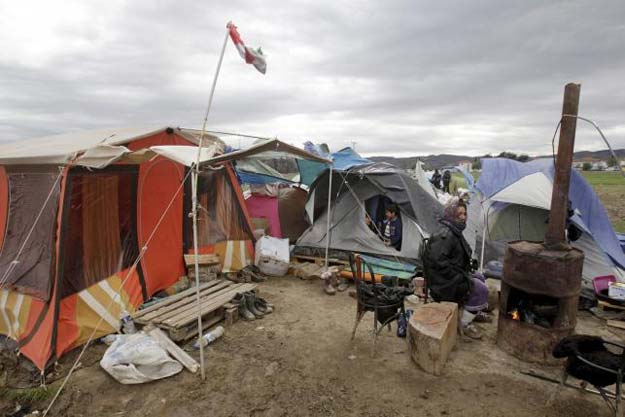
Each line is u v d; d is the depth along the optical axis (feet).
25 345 13.89
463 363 13.75
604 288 18.81
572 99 12.82
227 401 11.65
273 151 18.37
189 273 20.44
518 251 13.73
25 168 15.67
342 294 20.94
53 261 14.11
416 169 45.65
